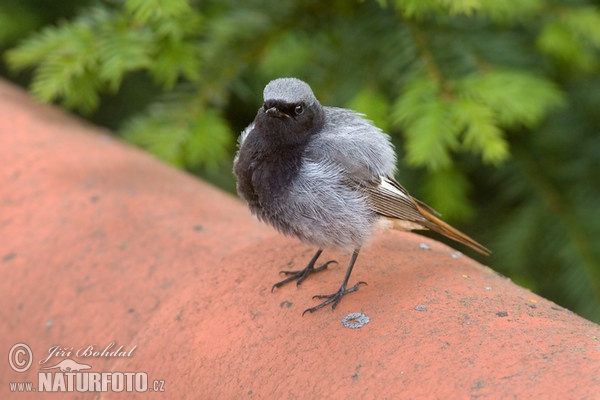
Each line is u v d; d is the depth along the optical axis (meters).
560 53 7.46
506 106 6.75
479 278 4.98
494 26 7.86
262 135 5.53
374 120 6.96
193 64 7.39
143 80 9.59
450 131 6.62
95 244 5.51
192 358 4.55
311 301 4.75
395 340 4.15
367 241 5.47
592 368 3.66
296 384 4.13
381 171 5.73
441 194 7.70
